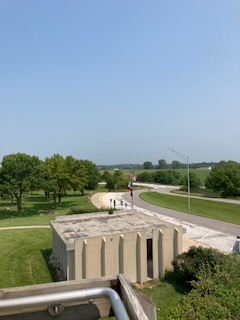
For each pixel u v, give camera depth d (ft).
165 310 45.78
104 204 169.99
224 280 41.19
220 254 56.08
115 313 5.84
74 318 6.91
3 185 130.00
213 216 124.67
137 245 57.41
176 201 184.34
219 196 210.79
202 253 56.34
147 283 56.54
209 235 89.40
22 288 7.27
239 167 227.81
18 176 135.23
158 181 372.38
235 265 48.19
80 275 54.34
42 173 140.56
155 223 68.64
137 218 75.56
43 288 7.29
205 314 31.63
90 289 6.70
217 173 211.41
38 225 108.78
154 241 58.85
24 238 89.10
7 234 94.17
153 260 58.54
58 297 6.49
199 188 250.57
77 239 54.19
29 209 157.28
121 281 7.31
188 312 32.32
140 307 6.13
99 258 55.42
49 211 141.18
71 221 73.97
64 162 159.63
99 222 71.87
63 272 60.95
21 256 72.69
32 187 137.18
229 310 32.78
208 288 38.17
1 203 180.24
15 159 132.77
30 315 6.72
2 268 64.49
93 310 6.93
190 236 88.53
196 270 52.11
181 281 55.83
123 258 56.18
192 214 129.70
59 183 154.81
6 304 6.31
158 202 178.29
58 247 66.23
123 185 282.77
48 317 6.81
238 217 122.83
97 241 55.26
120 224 69.00
